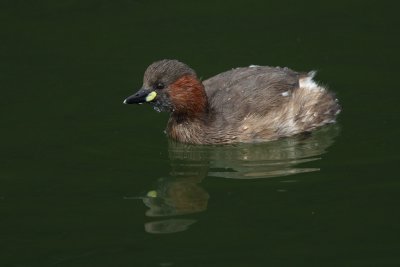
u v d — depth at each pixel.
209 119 16.03
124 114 17.14
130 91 17.78
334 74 18.17
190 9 21.31
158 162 15.16
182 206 13.37
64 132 16.28
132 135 16.28
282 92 16.28
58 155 15.32
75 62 19.06
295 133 16.25
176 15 21.05
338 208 12.93
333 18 20.56
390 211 12.73
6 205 13.43
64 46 19.73
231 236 12.27
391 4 21.05
